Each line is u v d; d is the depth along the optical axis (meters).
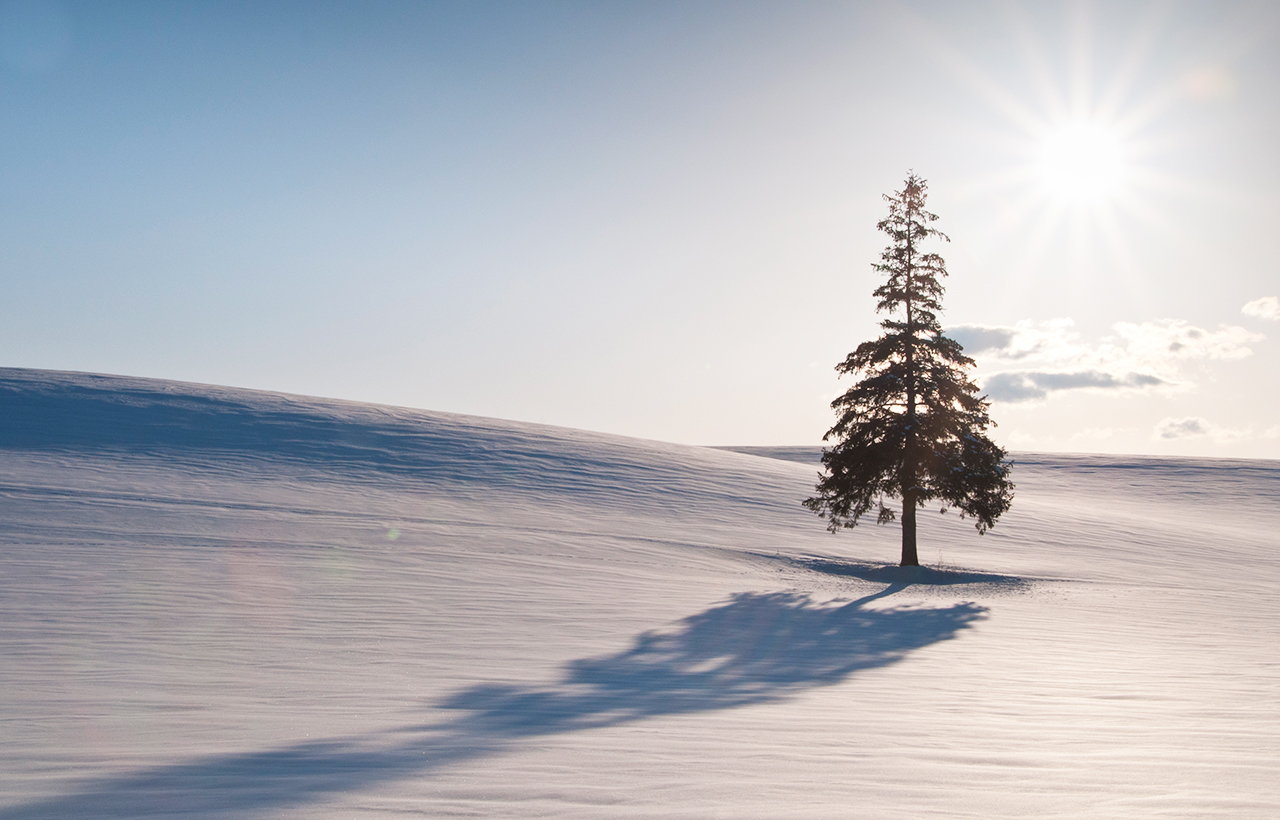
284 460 38.25
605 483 39.66
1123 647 11.85
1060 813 2.87
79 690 6.16
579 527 29.16
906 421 26.84
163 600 12.03
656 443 56.19
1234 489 68.12
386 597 13.57
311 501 29.91
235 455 38.41
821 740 4.62
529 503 33.66
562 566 19.95
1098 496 64.38
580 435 54.53
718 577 21.11
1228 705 6.89
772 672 8.48
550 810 2.85
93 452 36.53
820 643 11.27
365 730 4.81
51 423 41.91
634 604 14.56
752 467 49.72
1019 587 23.14
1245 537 43.06
